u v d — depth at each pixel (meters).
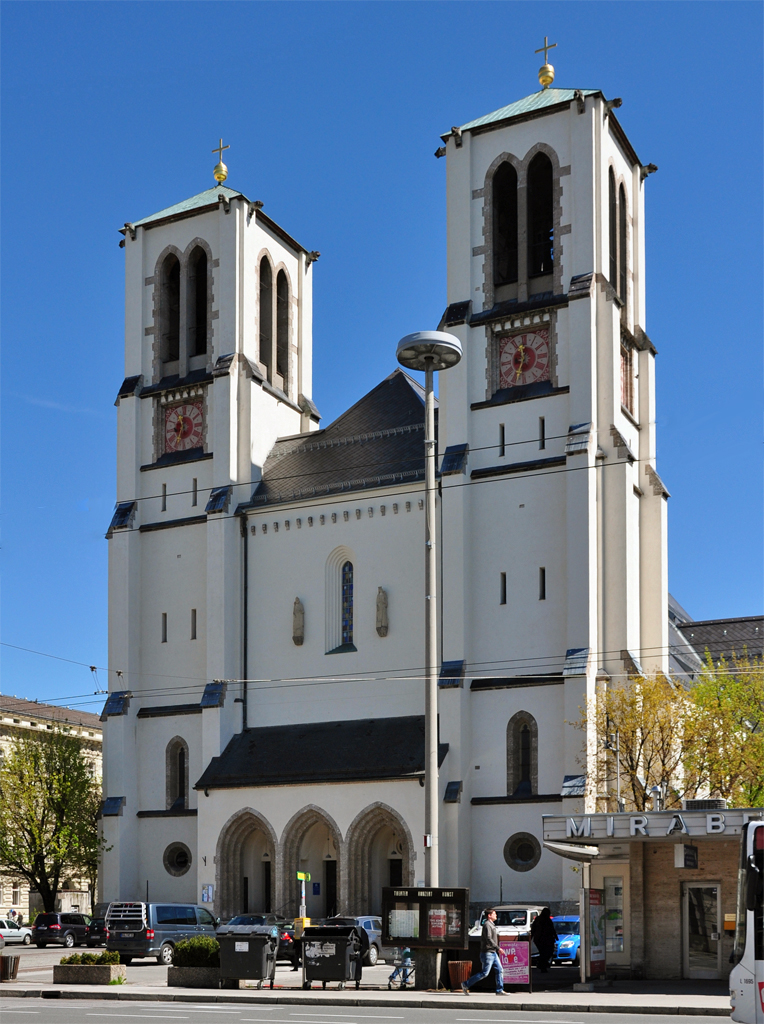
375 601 68.69
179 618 75.12
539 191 72.44
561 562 64.44
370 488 70.06
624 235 73.94
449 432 68.69
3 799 83.25
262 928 54.03
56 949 73.25
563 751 61.91
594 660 62.25
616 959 42.03
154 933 54.78
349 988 38.97
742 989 23.64
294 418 81.19
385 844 66.25
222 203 78.38
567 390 66.38
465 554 66.19
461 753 63.41
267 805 66.94
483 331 69.38
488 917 36.72
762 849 23.81
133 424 78.94
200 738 72.50
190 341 79.12
